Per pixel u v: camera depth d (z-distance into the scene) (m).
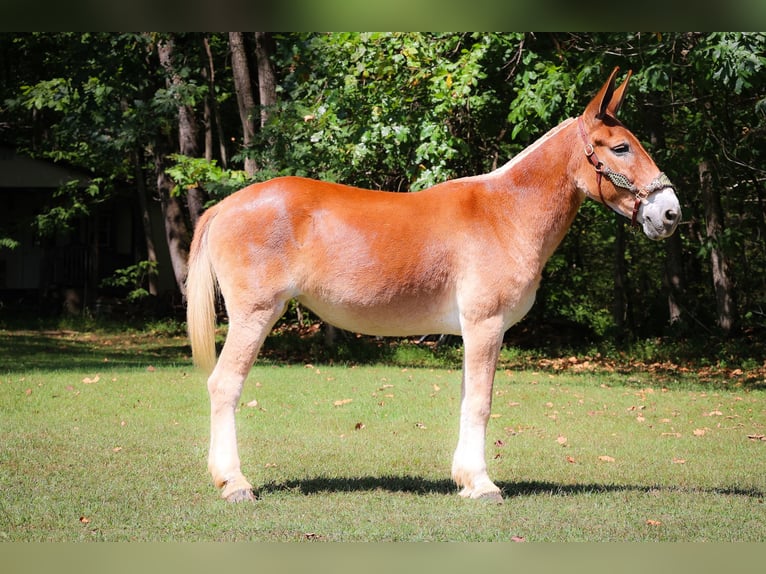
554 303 22.98
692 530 5.54
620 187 6.20
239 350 6.10
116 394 11.21
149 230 28.17
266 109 17.56
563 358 19.28
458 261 6.12
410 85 15.61
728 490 6.88
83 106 22.05
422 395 11.99
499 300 6.14
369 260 6.07
